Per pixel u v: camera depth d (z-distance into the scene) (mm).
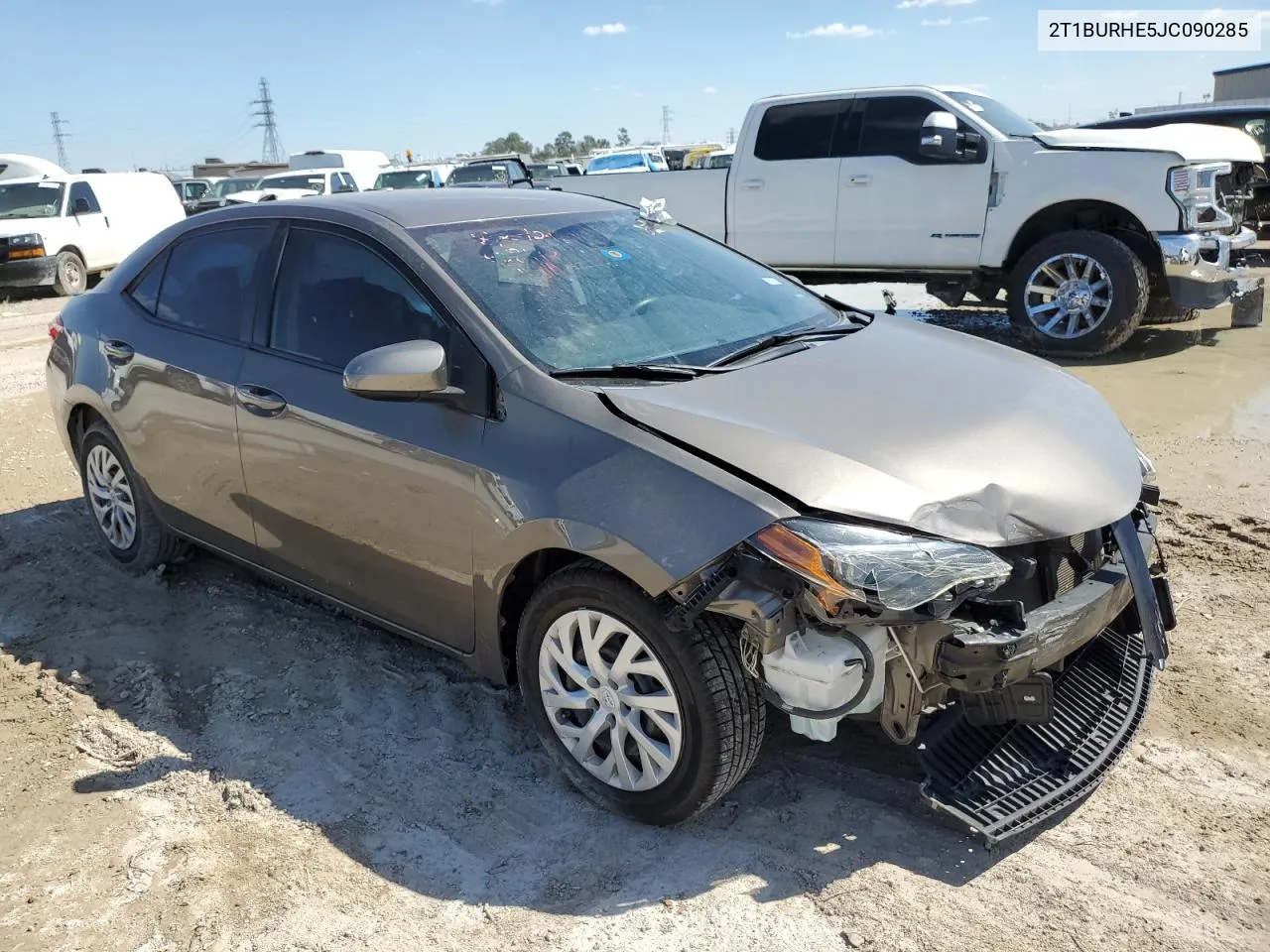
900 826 2848
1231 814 2838
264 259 3779
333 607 3982
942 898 2572
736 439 2703
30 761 3350
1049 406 3154
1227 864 2658
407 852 2846
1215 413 6504
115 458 4520
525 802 3043
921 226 8680
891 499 2557
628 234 3928
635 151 23219
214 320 3912
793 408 2889
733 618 2729
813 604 2471
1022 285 8250
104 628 4234
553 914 2588
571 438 2828
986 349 3668
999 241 8344
